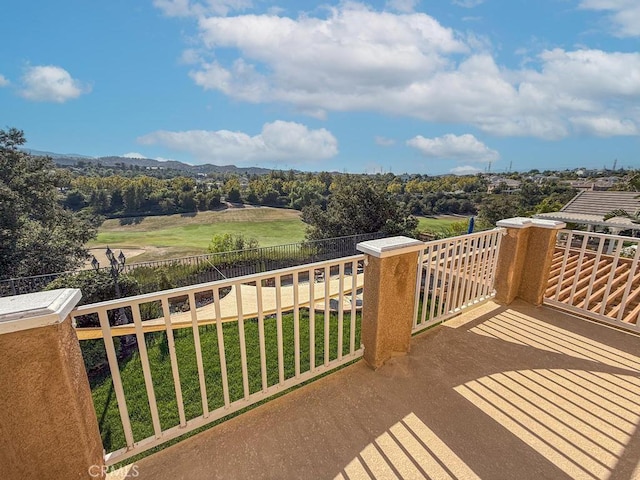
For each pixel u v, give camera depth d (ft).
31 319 3.78
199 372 6.00
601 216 54.08
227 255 42.11
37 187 48.42
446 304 10.43
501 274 11.94
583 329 10.19
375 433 6.11
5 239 39.70
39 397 4.11
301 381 7.36
